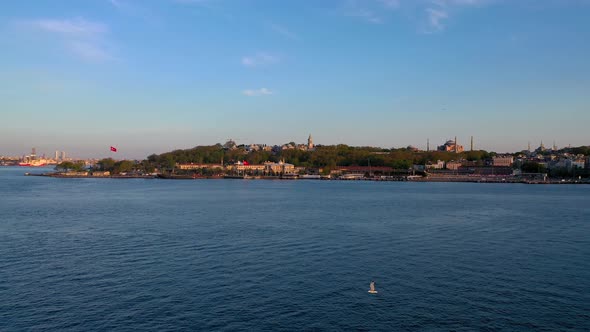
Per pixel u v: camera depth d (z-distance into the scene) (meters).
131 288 64.88
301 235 104.75
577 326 53.12
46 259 80.75
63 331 51.50
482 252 88.00
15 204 174.12
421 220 131.75
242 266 76.50
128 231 109.62
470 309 57.81
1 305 58.50
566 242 98.56
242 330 51.81
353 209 161.62
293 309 57.59
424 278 70.25
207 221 127.19
